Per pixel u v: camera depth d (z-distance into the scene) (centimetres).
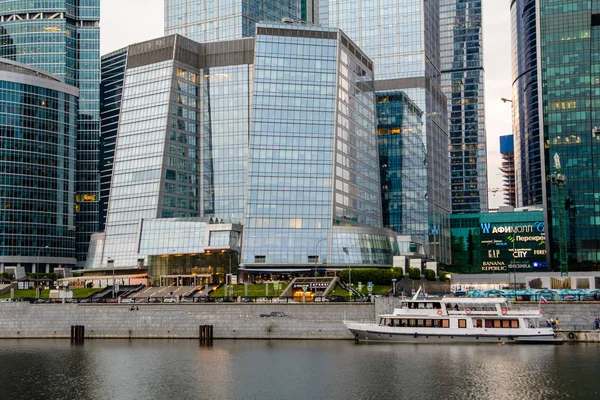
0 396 8694
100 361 10812
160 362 10644
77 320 13612
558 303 12231
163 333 13250
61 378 9625
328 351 11369
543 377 9188
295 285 17650
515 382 8931
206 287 18512
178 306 13338
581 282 14788
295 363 10375
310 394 8538
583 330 12006
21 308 13825
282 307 13062
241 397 8462
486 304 11944
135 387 9050
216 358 10894
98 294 17962
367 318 12788
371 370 9775
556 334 12038
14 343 12975
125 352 11638
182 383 9219
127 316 13425
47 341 13238
